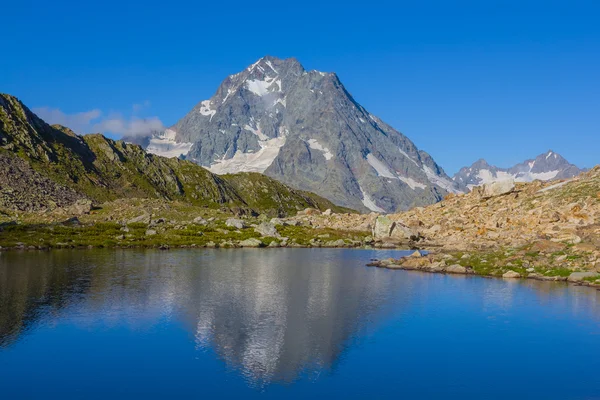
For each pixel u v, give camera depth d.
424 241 119.88
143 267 77.19
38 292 56.19
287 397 30.23
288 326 44.41
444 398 30.38
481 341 40.81
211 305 51.81
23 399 29.55
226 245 113.88
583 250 74.62
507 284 65.19
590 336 41.91
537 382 32.75
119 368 34.34
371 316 48.22
